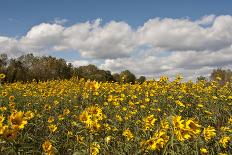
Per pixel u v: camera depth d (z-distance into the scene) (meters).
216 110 12.81
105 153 7.56
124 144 8.05
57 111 12.94
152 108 12.30
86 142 6.95
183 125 5.30
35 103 13.82
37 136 8.93
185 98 14.16
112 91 16.11
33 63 37.06
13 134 4.76
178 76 16.22
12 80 33.62
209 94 15.25
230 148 7.71
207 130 6.71
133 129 9.80
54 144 8.76
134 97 13.79
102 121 9.66
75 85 19.28
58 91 16.31
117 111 12.00
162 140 6.08
